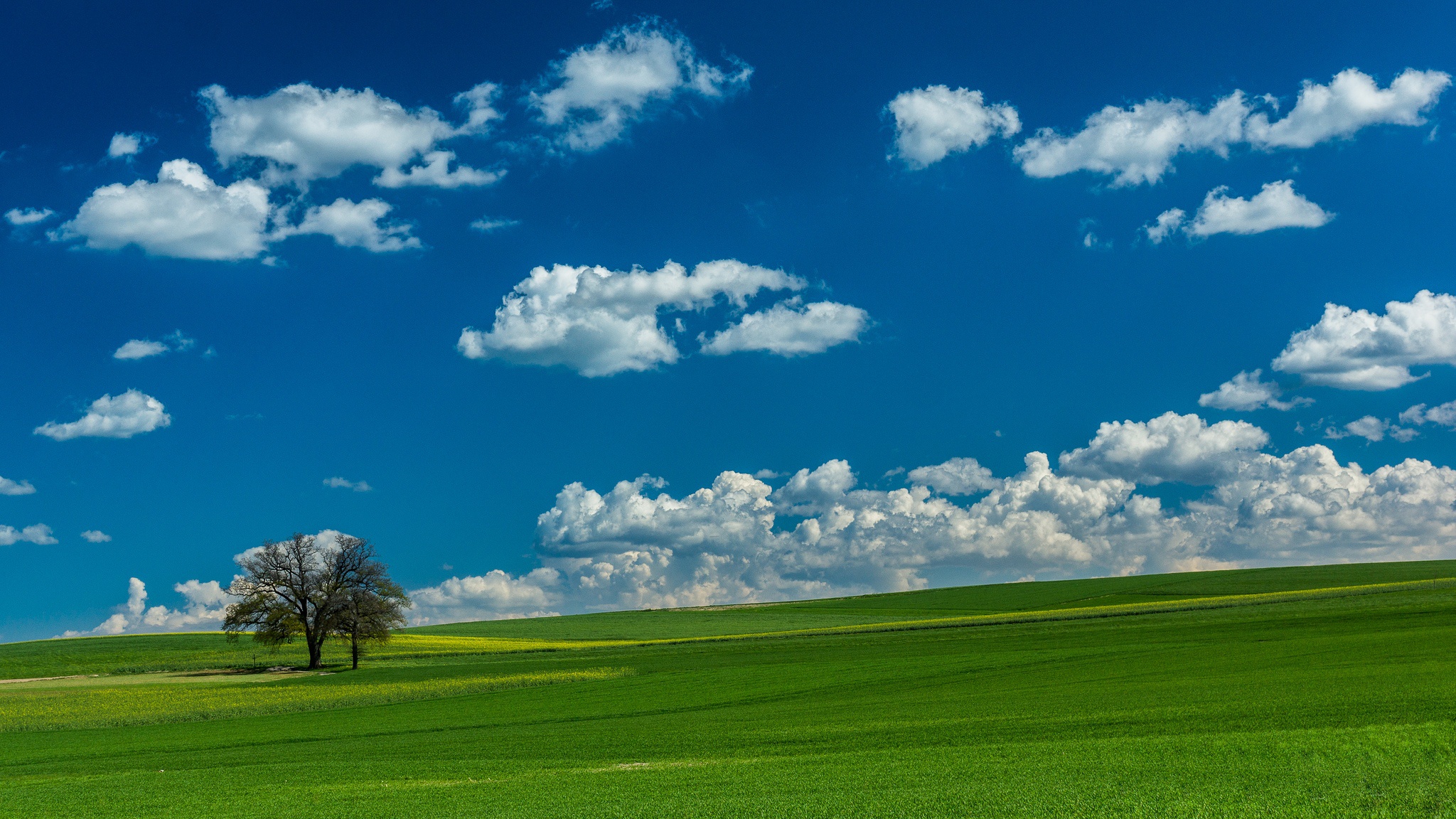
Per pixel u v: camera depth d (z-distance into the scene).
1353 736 18.06
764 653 67.62
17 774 28.39
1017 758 19.28
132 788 23.11
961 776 17.62
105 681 69.56
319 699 47.25
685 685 47.62
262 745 32.72
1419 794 13.93
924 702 34.34
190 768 27.56
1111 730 23.94
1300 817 13.24
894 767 19.42
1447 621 50.19
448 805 18.28
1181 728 23.44
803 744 25.25
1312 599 74.25
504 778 21.84
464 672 65.50
